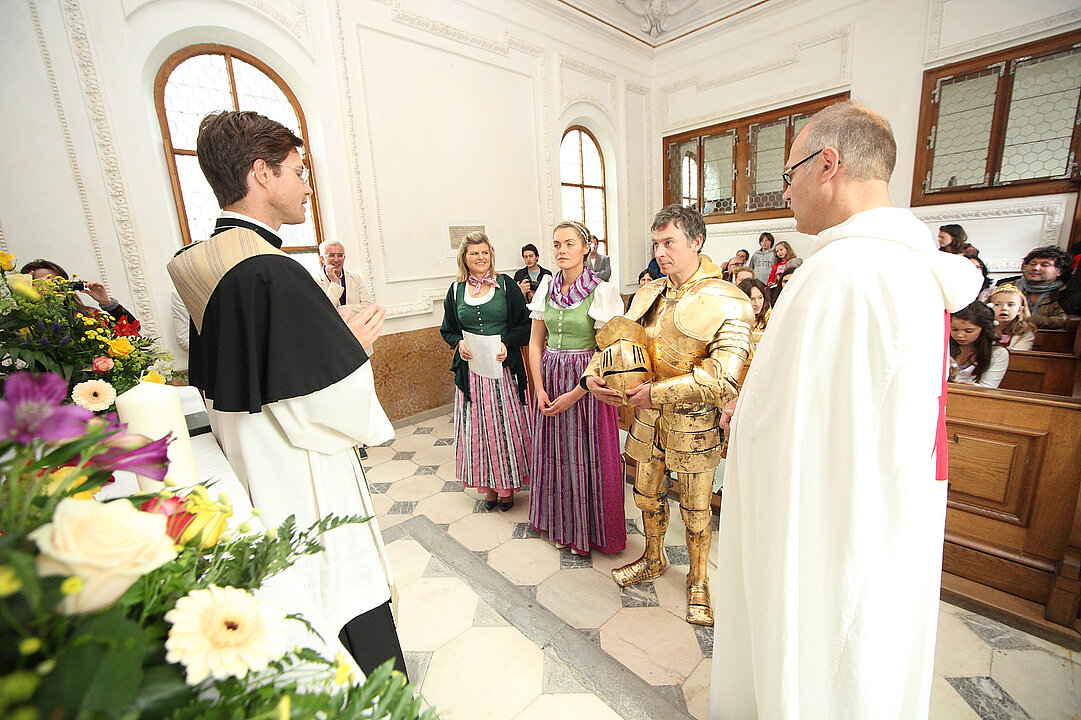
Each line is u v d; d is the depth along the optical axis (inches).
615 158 247.6
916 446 30.2
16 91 97.1
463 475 99.8
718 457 64.7
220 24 121.0
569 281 78.3
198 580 16.9
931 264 30.9
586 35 219.9
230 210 41.5
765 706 35.1
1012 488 65.1
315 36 138.0
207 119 40.4
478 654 62.9
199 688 13.3
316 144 143.5
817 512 32.9
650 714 53.1
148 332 115.5
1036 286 142.2
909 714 38.3
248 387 37.4
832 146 34.2
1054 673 56.2
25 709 8.8
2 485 13.1
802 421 32.2
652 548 75.9
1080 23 155.4
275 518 40.1
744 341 56.1
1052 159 165.6
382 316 47.8
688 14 235.5
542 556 85.4
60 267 97.1
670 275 62.1
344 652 22.3
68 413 12.4
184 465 30.3
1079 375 82.7
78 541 10.7
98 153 106.7
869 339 30.1
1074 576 58.9
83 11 102.7
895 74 190.4
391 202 158.9
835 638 32.6
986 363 88.4
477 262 91.8
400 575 80.4
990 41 168.9
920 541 32.0
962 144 181.5
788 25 211.6
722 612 42.2
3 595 9.6
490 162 186.7
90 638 10.5
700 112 246.4
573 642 63.8
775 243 234.1
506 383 94.7
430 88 165.6
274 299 37.3
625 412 105.9
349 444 42.7
